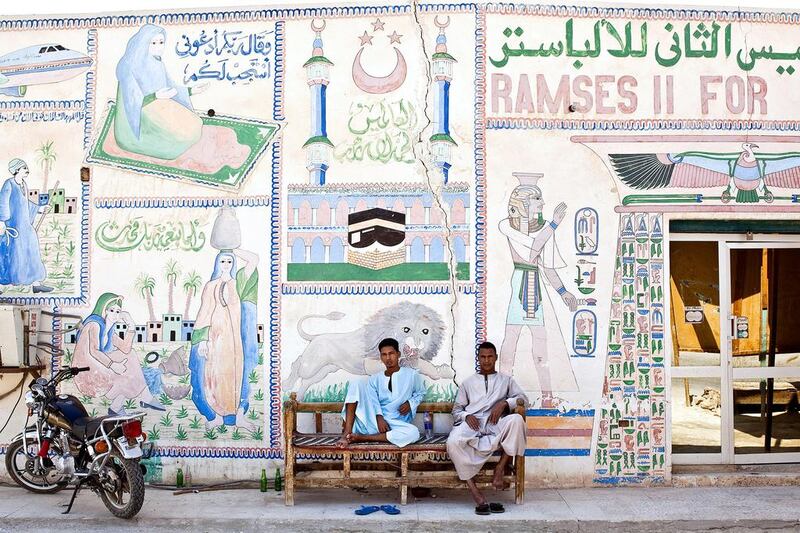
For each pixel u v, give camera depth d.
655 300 6.78
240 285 6.82
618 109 6.84
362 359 6.74
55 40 7.00
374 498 6.39
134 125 6.94
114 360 6.83
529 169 6.81
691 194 6.80
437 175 6.80
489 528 5.79
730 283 7.00
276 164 6.86
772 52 6.91
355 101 6.87
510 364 6.71
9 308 6.62
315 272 6.79
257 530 5.81
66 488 6.63
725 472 6.82
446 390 6.70
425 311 6.74
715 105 6.86
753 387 7.00
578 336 6.74
